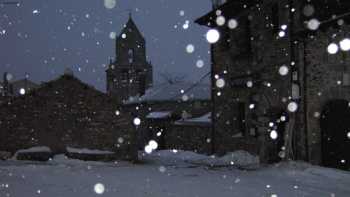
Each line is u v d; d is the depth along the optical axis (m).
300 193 10.64
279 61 18.20
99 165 20.09
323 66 15.64
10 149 21.92
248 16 21.31
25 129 22.20
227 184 12.39
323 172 13.96
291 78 17.11
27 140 22.16
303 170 14.84
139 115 38.88
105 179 13.73
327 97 15.41
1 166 17.94
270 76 18.94
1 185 11.85
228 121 22.84
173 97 37.78
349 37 14.53
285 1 17.73
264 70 19.45
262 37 19.69
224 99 23.31
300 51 16.77
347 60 14.59
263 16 19.64
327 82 15.45
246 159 20.17
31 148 21.83
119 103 23.72
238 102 22.06
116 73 63.88
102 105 23.47
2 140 21.89
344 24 14.70
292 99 16.78
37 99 22.52
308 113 16.36
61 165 19.03
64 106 22.89
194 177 14.31
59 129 22.69
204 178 13.95
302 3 16.78
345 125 15.09
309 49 16.34
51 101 22.72
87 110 23.22
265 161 18.44
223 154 23.23
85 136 23.02
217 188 11.54
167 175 15.08
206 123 27.41
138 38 64.56
